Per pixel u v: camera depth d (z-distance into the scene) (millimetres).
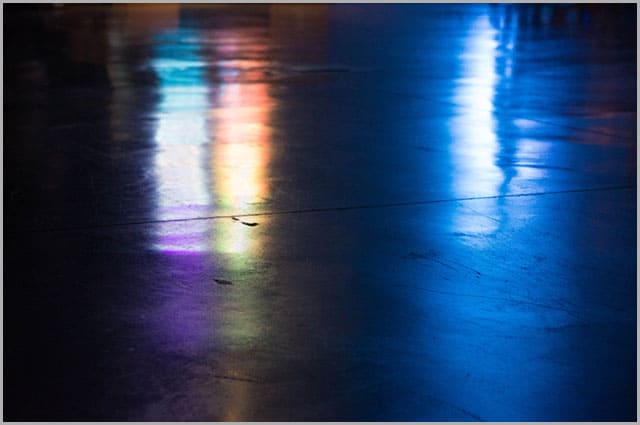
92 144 11844
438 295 6648
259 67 19641
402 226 8312
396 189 9602
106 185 9750
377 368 5477
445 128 12977
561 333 6008
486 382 5316
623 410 5027
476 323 6148
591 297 6637
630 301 6566
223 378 5352
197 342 5824
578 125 13289
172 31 27453
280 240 7883
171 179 10000
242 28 28625
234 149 11547
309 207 8906
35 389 5234
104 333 5961
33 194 9383
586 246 7789
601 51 22859
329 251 7594
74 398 5129
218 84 17234
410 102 15234
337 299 6543
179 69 19250
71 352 5695
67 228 8219
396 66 19922
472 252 7602
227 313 6281
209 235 8016
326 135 12445
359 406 5031
